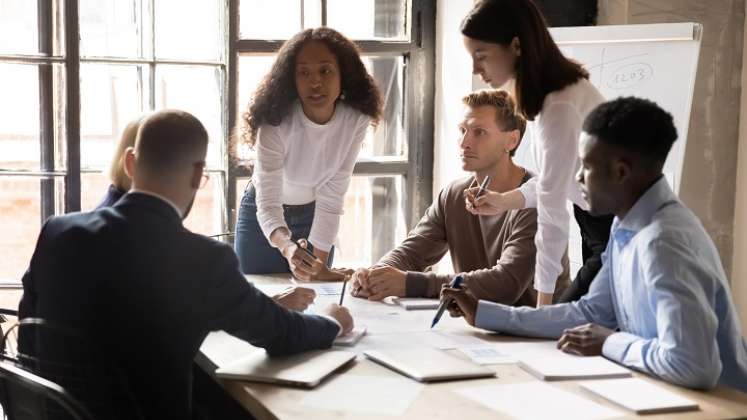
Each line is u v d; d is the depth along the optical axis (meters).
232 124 3.56
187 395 1.66
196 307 1.63
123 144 2.01
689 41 3.36
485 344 1.91
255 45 3.56
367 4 3.71
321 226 2.95
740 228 3.71
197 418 1.97
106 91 3.40
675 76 3.36
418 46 3.76
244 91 3.59
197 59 3.52
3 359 1.82
